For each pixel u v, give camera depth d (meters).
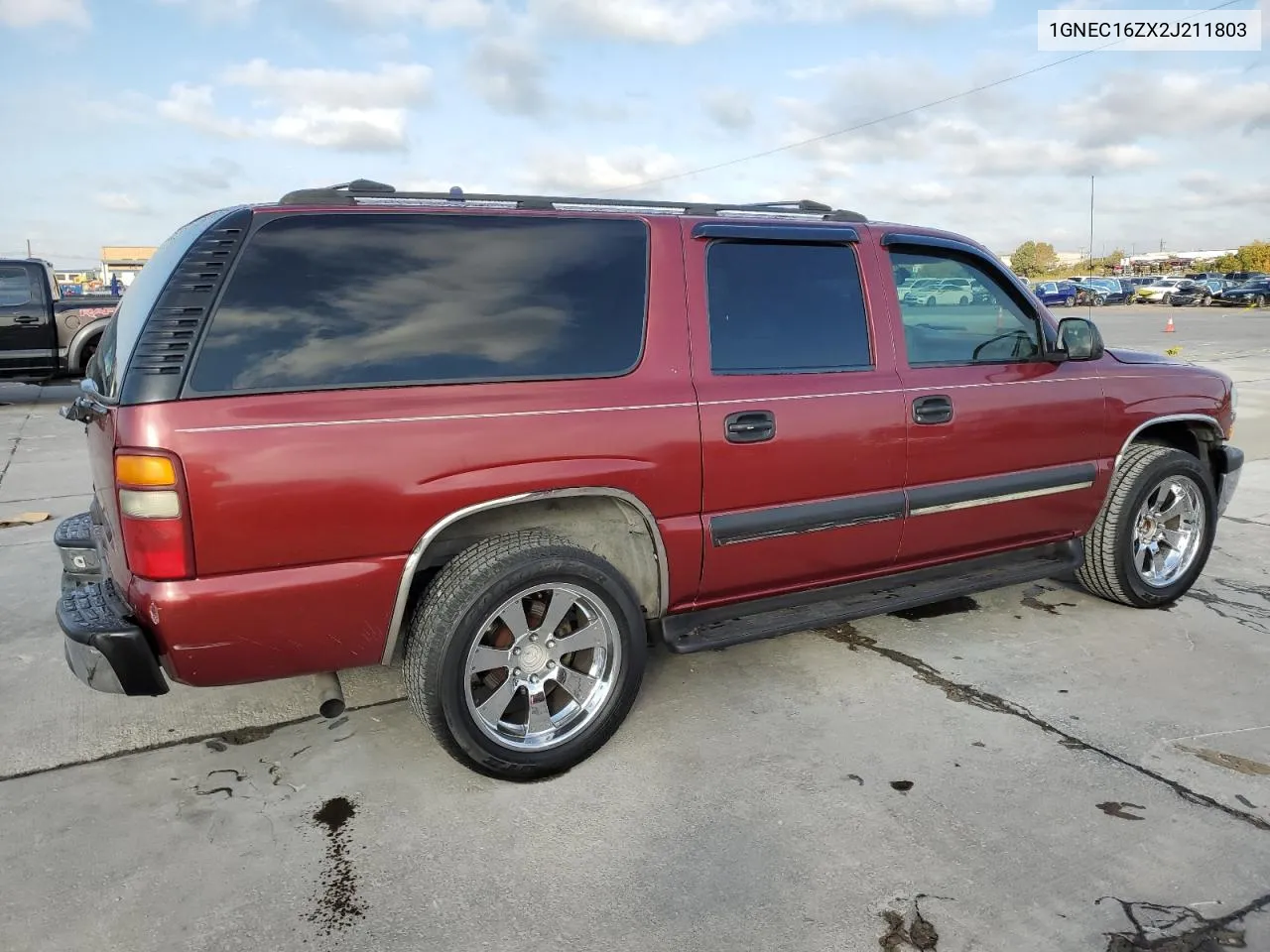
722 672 3.72
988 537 3.91
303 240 2.66
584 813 2.75
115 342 2.83
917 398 3.57
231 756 3.11
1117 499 4.21
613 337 3.03
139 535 2.43
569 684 3.01
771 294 3.36
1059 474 3.99
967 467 3.74
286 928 2.27
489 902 2.35
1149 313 39.19
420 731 3.27
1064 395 3.98
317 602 2.61
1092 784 2.87
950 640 4.07
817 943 2.19
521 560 2.79
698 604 3.30
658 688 3.58
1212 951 2.15
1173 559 4.48
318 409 2.56
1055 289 38.91
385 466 2.62
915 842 2.58
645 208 3.30
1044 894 2.36
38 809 2.78
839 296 3.51
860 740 3.16
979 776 2.92
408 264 2.78
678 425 3.04
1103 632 4.16
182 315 2.49
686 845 2.58
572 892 2.39
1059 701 3.45
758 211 3.66
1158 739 3.16
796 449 3.29
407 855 2.55
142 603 2.47
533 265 2.95
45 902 2.36
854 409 3.41
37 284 12.53
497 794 2.86
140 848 2.59
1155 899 2.33
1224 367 16.16
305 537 2.56
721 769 2.98
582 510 3.10
